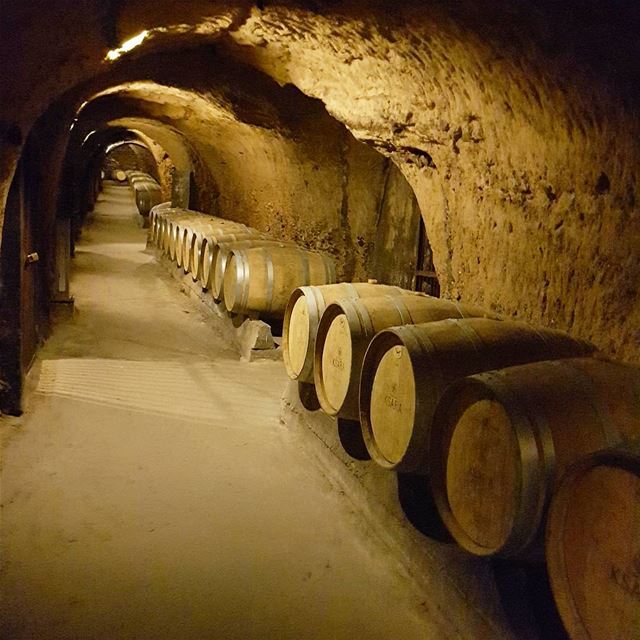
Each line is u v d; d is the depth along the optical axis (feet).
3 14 10.61
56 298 31.86
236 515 14.75
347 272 33.06
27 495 15.11
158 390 23.06
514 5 12.14
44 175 26.71
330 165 31.81
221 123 37.73
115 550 13.14
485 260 19.03
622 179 12.86
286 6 17.93
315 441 17.99
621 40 10.62
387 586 12.39
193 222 40.45
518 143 15.85
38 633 10.68
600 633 7.17
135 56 22.54
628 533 6.91
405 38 16.42
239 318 29.30
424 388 11.91
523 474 9.01
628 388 9.96
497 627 10.17
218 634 10.87
